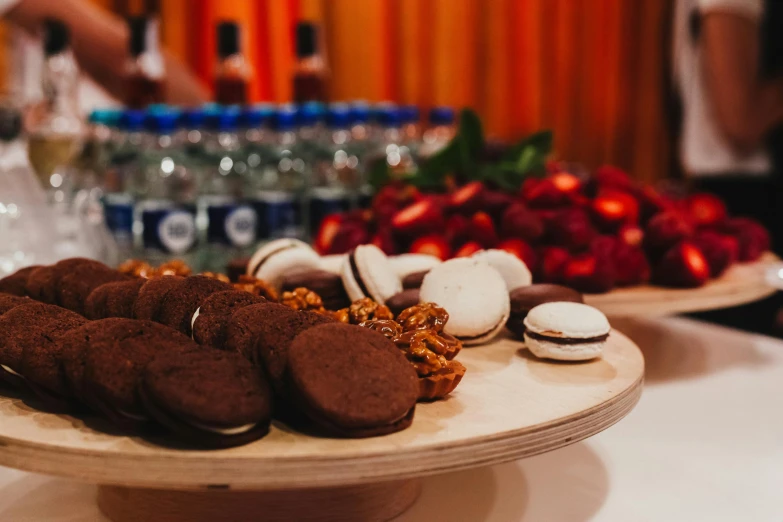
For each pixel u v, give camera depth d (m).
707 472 0.74
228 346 0.60
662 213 0.97
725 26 1.73
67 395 0.60
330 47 1.86
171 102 1.47
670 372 0.94
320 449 0.55
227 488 0.54
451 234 0.94
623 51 2.35
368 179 1.13
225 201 1.05
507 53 2.13
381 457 0.55
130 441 0.56
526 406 0.62
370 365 0.58
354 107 1.13
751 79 1.76
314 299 0.76
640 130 2.41
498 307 0.74
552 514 0.68
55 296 0.72
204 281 0.67
